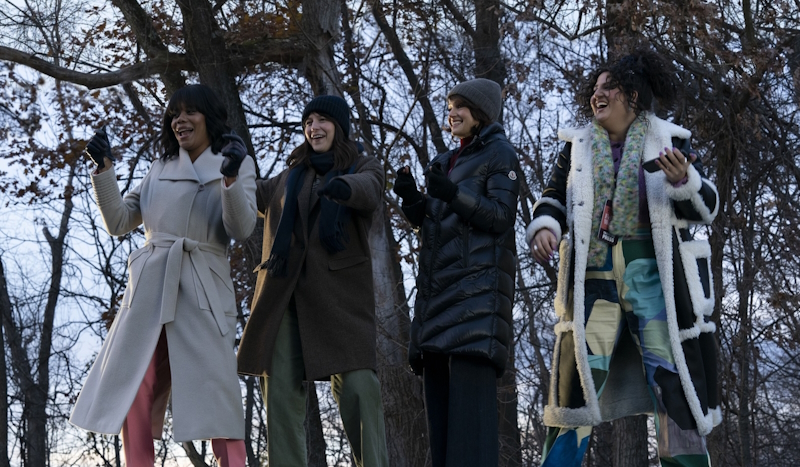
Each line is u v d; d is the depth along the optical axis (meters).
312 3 12.62
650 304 3.63
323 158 4.18
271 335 4.03
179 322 3.96
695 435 3.47
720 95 10.98
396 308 11.77
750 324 10.90
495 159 4.04
